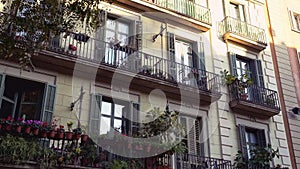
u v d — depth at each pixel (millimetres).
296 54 17297
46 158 8953
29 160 8773
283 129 14680
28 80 10500
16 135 9039
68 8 8492
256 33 16031
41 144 9469
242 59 15539
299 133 14992
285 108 15273
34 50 8453
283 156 14000
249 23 16500
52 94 10445
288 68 16531
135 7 13594
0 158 8461
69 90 10977
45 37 8312
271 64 16125
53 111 10250
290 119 15094
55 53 10578
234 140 13203
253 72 15320
